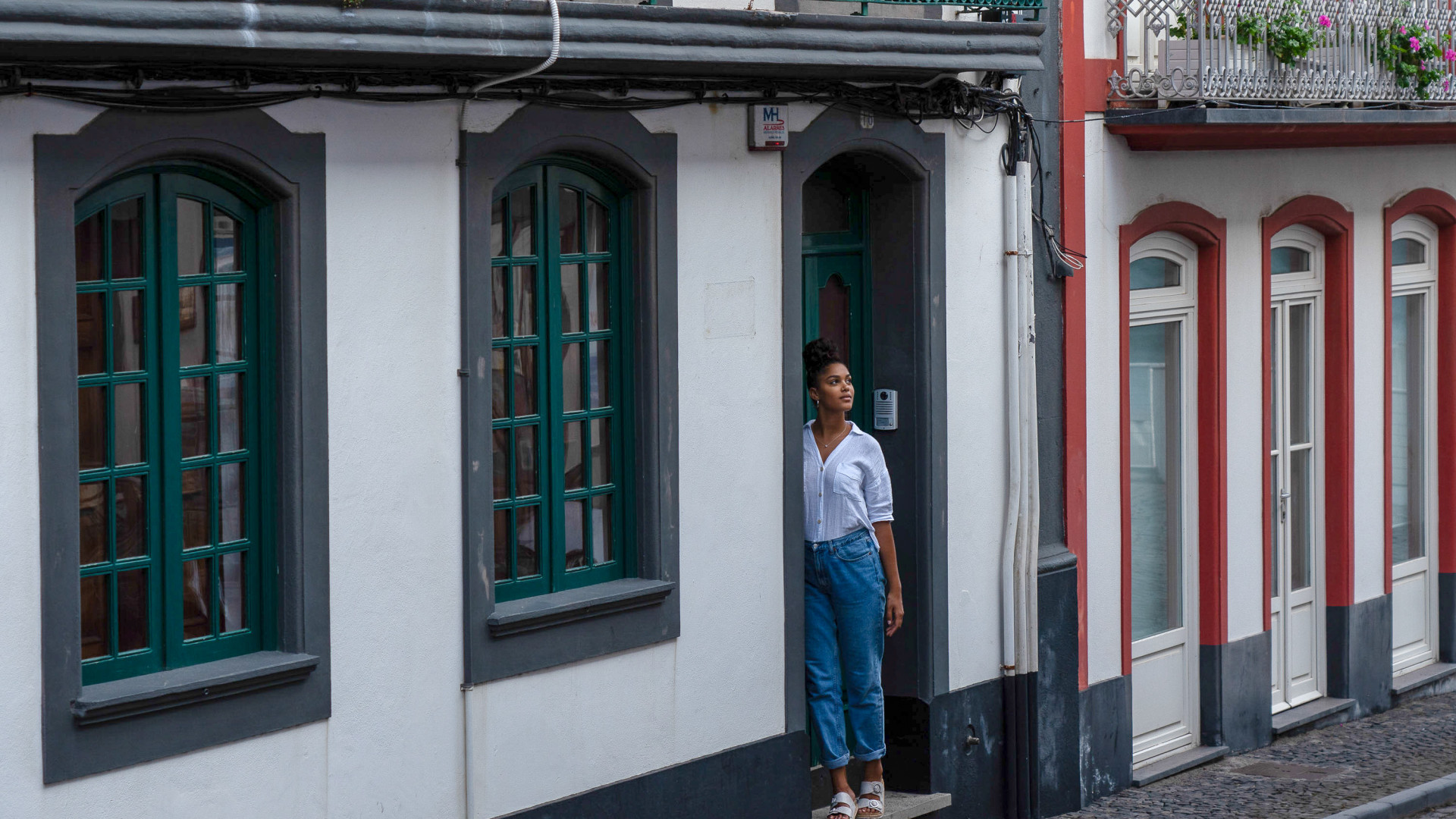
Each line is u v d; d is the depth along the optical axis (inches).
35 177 219.6
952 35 328.5
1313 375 482.6
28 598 221.5
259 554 254.4
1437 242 530.0
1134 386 421.7
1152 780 415.2
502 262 282.4
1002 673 374.6
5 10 203.9
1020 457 371.2
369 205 258.4
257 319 251.9
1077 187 384.8
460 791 274.8
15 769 221.0
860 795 338.3
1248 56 403.5
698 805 311.9
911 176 345.7
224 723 242.7
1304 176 459.5
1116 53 397.1
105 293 233.8
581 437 299.4
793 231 325.1
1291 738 466.9
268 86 243.8
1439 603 536.4
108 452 235.5
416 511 267.1
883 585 331.9
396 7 241.8
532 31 259.4
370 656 261.7
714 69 289.9
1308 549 485.4
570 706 290.2
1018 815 376.8
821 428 330.6
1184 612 437.1
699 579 310.5
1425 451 531.8
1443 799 405.4
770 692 324.8
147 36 215.8
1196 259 433.1
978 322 363.3
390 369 262.7
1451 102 465.4
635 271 300.4
